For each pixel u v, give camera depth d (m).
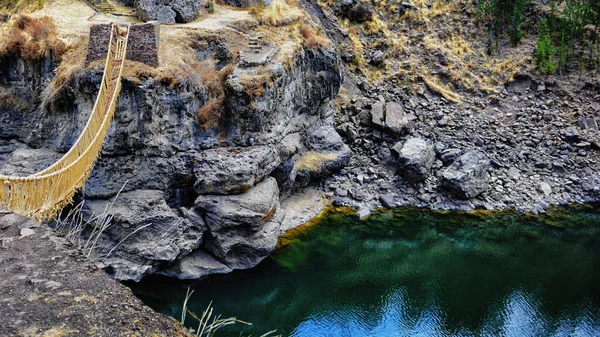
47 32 26.45
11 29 26.69
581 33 45.00
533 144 37.28
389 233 29.34
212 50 28.95
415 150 33.47
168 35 27.64
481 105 40.56
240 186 24.38
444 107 40.09
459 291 24.14
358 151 35.88
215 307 22.38
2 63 26.47
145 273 22.61
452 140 37.00
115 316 4.24
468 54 45.19
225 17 33.19
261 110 26.25
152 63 24.58
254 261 24.70
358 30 45.16
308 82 32.88
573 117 39.62
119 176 23.66
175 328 4.31
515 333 20.86
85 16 31.20
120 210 22.67
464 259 27.17
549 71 42.72
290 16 35.25
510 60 44.34
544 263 26.94
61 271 4.93
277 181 29.05
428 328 21.19
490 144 37.16
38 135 25.30
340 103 38.44
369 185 33.47
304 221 29.69
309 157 32.78
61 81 24.19
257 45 29.38
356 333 20.81
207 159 24.77
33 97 26.28
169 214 23.27
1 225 5.82
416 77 41.91
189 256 24.22
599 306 22.92
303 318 21.84
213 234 23.98
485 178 33.34
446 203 32.47
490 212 32.06
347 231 29.22
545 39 43.81
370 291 23.95
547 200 33.28
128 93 23.41
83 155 15.58
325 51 33.38
